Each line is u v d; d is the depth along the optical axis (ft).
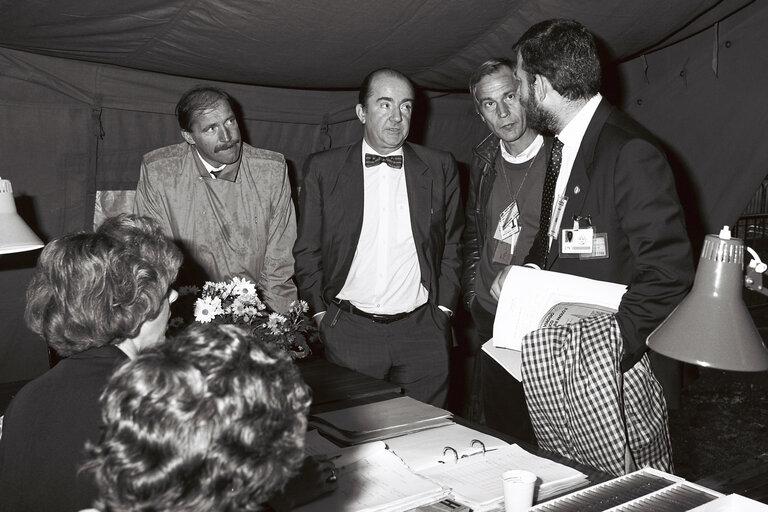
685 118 12.10
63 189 10.64
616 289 6.48
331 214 9.59
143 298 4.07
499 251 9.41
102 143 10.78
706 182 11.94
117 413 2.35
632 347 6.22
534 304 6.82
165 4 7.48
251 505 2.49
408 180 9.57
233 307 7.64
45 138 10.37
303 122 12.32
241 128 11.94
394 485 4.62
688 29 11.00
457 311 13.58
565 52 6.78
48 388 3.79
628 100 12.75
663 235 6.21
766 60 11.11
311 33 8.21
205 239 10.19
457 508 4.42
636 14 9.14
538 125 7.38
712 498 4.27
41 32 8.02
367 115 9.31
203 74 9.59
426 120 13.46
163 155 10.14
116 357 3.98
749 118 11.37
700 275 3.78
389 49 8.96
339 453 5.17
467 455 5.26
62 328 3.98
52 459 3.57
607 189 6.66
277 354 2.69
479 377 12.36
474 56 9.75
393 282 9.51
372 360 9.47
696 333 3.63
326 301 9.89
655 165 6.37
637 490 4.50
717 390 15.34
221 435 2.30
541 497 4.65
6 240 6.95
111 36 8.11
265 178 10.32
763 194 25.79
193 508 2.30
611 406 6.10
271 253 10.37
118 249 4.06
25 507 3.57
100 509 2.48
